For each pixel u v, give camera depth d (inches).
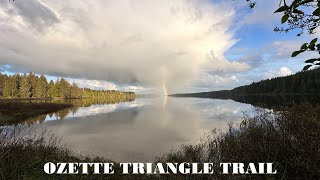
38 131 1021.8
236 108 2242.9
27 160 270.5
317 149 185.9
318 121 216.2
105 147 735.7
